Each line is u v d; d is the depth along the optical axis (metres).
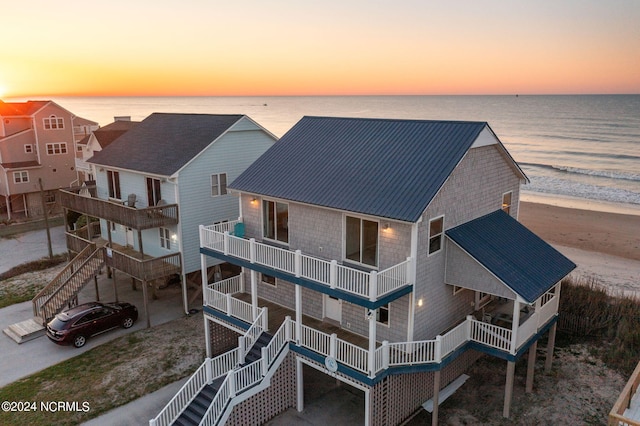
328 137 20.55
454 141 17.16
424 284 16.30
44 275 32.19
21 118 45.22
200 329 23.81
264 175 19.88
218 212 26.84
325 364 16.22
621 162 76.12
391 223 15.88
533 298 15.32
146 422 16.81
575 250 36.69
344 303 17.95
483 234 17.62
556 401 17.39
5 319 25.61
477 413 16.95
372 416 15.48
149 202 26.86
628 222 44.16
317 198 17.28
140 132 31.16
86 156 40.72
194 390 16.55
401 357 15.92
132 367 20.33
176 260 25.08
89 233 29.19
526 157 82.31
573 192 58.28
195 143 26.22
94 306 23.23
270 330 18.52
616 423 11.21
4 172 43.91
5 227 41.66
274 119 174.00
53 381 19.45
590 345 21.09
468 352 19.34
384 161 17.73
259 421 16.78
